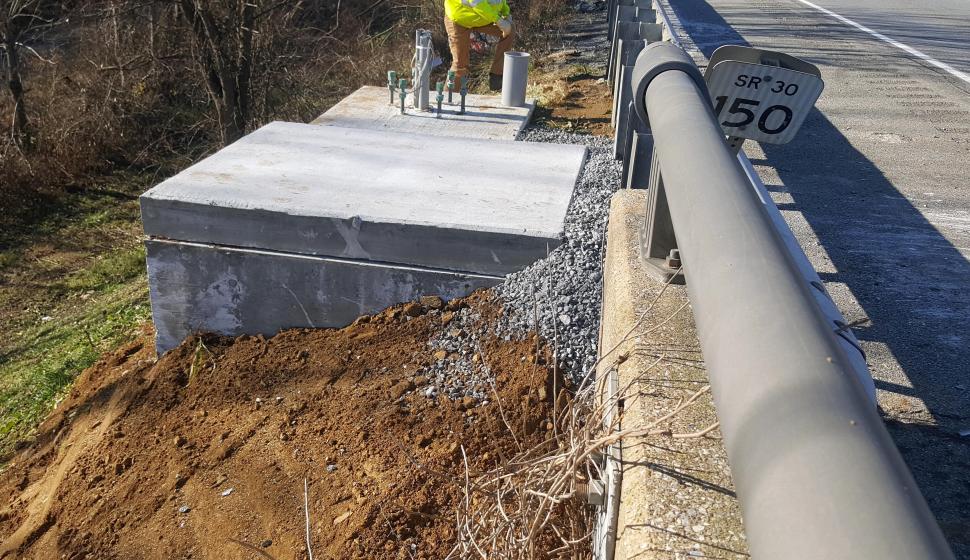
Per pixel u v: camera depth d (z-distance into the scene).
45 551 3.99
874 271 4.52
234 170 5.62
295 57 13.99
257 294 5.08
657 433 1.81
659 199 2.92
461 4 9.21
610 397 2.40
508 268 4.76
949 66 10.29
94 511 4.13
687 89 2.27
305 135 6.71
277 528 3.68
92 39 14.34
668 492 1.78
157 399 4.82
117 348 6.34
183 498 4.02
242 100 12.99
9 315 8.30
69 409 5.38
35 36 14.28
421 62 8.43
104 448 4.59
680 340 2.48
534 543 2.59
